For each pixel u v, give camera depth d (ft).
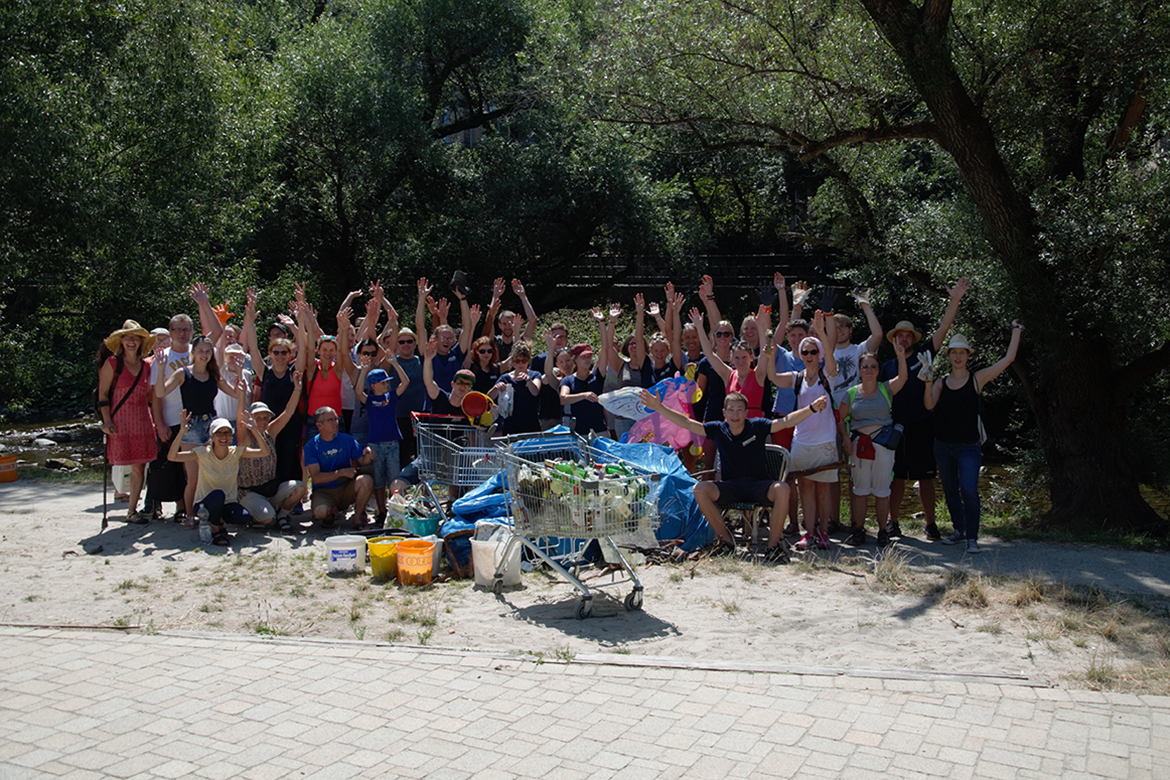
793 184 92.99
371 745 13.74
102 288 55.26
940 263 40.65
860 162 46.70
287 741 13.84
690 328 32.86
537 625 19.90
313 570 24.20
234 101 63.82
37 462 52.85
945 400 27.37
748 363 27.86
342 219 77.56
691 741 13.89
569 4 76.54
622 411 28.50
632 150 75.87
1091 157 40.73
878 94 40.55
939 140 34.99
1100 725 14.38
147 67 54.60
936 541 28.14
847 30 40.04
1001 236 34.06
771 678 16.39
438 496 28.04
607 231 84.64
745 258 96.43
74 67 50.98
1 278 49.55
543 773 12.91
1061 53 36.32
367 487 28.60
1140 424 42.34
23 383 58.54
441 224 79.46
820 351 26.76
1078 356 34.32
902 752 13.50
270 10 86.38
